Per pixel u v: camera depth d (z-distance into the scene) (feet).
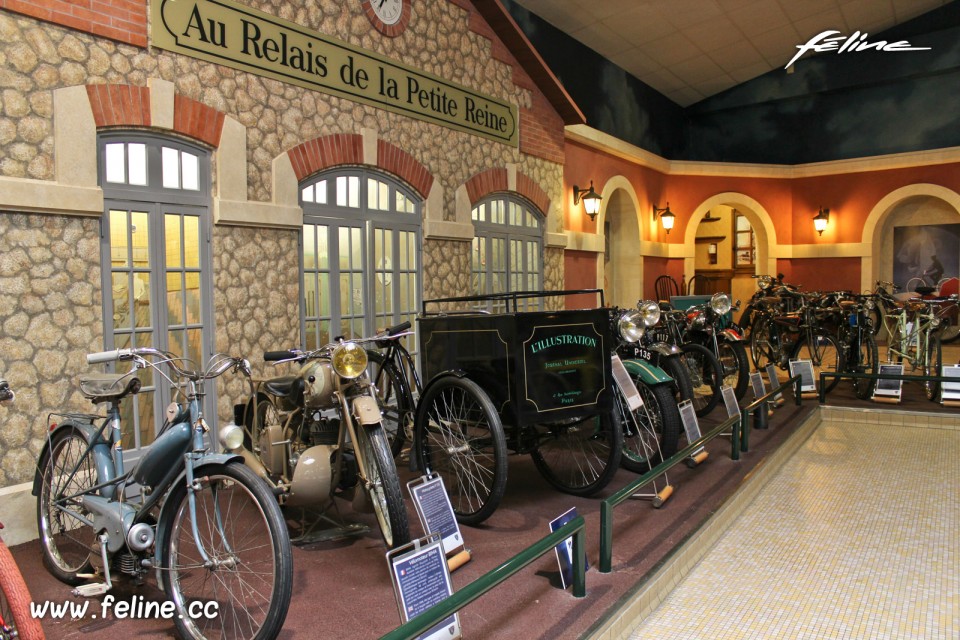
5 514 11.21
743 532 12.39
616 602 8.57
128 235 13.26
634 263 38.22
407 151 19.72
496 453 11.00
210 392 14.58
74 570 9.46
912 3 37.47
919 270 42.57
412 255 20.43
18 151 11.57
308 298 17.07
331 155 17.20
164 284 13.82
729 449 16.62
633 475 14.60
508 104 24.23
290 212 16.03
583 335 12.19
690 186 42.78
